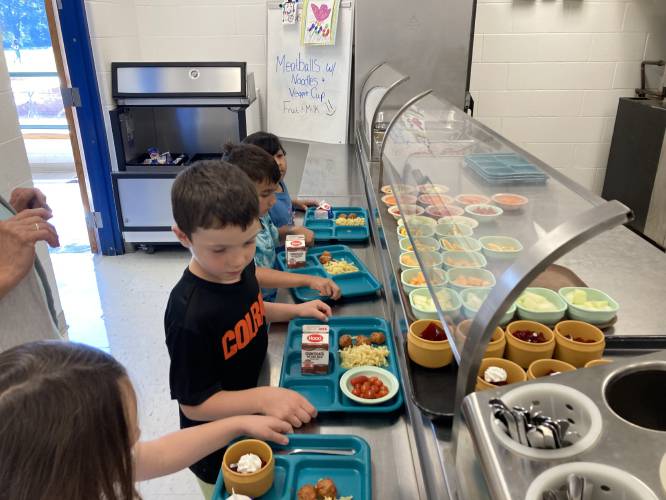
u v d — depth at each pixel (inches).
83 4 124.6
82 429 19.8
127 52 142.6
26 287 54.7
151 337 107.4
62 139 229.1
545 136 153.9
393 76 100.3
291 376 47.6
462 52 130.5
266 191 62.0
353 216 86.7
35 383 20.0
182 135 146.7
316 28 136.3
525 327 45.7
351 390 45.6
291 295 62.9
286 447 39.6
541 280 57.4
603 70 145.9
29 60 217.3
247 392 43.2
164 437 37.3
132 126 137.0
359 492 36.0
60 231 163.2
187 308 42.3
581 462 23.8
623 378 29.6
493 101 150.7
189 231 39.9
